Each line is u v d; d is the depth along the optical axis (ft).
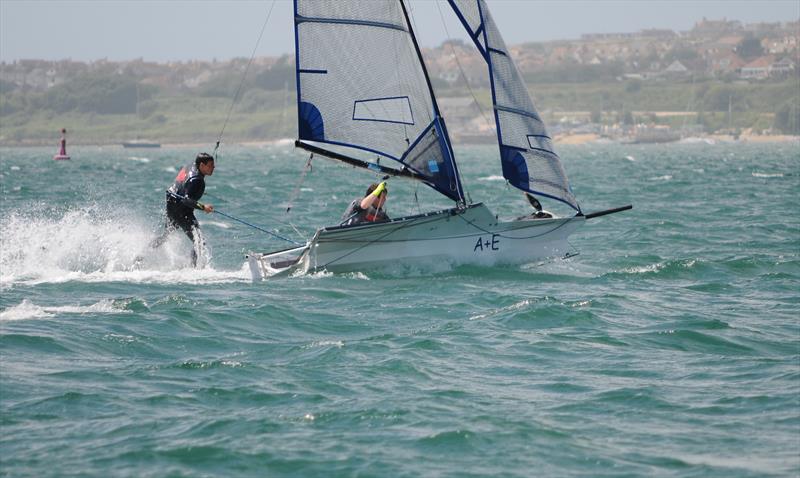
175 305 183.01
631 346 156.87
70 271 220.84
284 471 106.01
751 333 165.07
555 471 106.52
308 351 152.97
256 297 194.29
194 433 116.06
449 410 124.47
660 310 183.42
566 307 181.27
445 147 220.23
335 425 119.24
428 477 104.68
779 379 137.39
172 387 132.87
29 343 151.53
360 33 212.02
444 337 161.58
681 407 126.21
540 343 158.30
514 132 221.46
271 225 337.11
